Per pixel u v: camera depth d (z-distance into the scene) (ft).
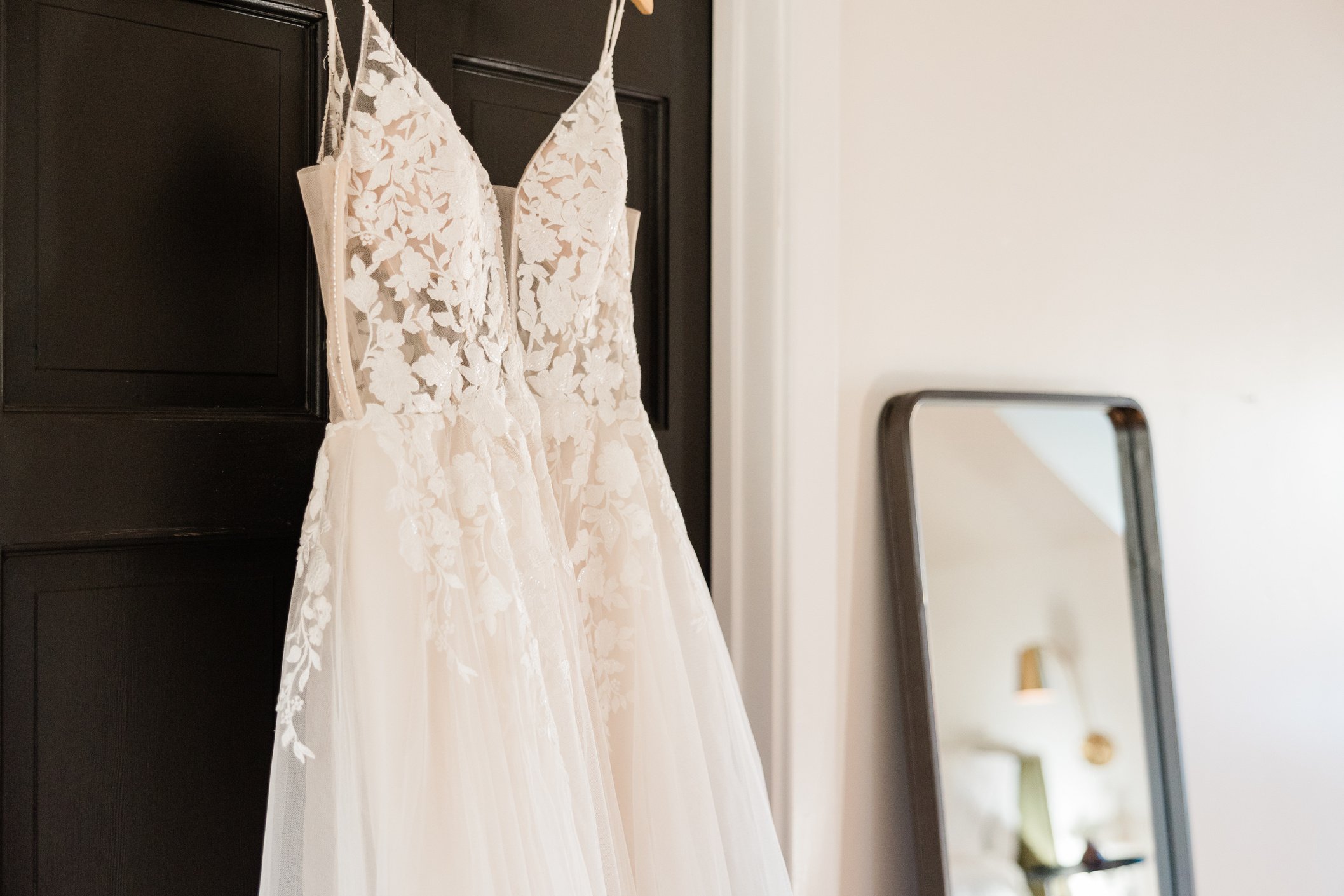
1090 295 5.09
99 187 2.77
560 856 2.53
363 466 2.62
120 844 2.79
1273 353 6.03
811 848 3.89
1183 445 5.56
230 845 2.98
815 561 3.91
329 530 2.59
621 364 3.28
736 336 3.96
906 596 4.14
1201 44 5.58
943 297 4.47
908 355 4.35
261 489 3.01
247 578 3.02
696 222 4.03
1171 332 5.49
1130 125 5.24
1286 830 6.06
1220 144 5.70
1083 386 5.07
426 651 2.55
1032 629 4.74
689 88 3.99
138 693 2.83
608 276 3.23
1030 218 4.80
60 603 2.71
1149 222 5.35
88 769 2.74
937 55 4.41
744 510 3.98
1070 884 4.69
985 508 4.63
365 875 2.39
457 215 2.74
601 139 3.08
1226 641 5.78
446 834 2.46
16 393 2.64
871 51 4.17
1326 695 6.33
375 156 2.60
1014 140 4.72
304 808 2.48
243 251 3.01
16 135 2.64
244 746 3.01
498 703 2.63
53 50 2.69
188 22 2.91
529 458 2.91
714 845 2.98
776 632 3.85
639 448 3.30
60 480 2.68
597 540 3.20
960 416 4.57
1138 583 5.17
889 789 4.27
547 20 3.57
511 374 3.02
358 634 2.53
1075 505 4.95
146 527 2.81
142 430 2.81
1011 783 4.57
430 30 3.27
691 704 3.05
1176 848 5.04
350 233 2.63
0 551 2.58
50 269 2.69
